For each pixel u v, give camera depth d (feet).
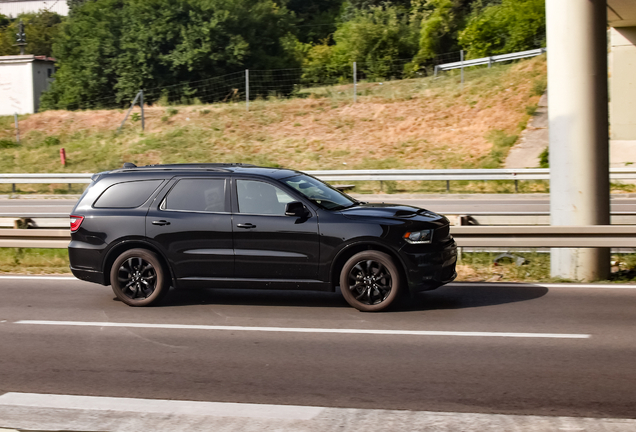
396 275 24.16
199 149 94.53
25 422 14.65
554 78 29.50
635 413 14.58
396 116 98.02
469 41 133.90
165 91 116.88
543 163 76.74
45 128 107.55
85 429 14.25
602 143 29.22
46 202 71.46
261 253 24.98
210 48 115.65
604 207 29.48
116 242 26.23
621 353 19.06
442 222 25.07
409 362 18.58
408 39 138.62
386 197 70.03
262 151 92.84
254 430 14.02
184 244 25.62
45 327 23.26
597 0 28.48
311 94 111.24
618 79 81.20
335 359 18.99
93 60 118.93
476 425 14.01
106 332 22.50
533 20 126.00
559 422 14.07
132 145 97.25
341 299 27.02
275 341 20.99
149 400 15.90
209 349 20.26
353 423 14.26
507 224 38.06
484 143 85.81
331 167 85.81
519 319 23.11
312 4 204.95
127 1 121.80
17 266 36.14
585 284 28.81
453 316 23.72
